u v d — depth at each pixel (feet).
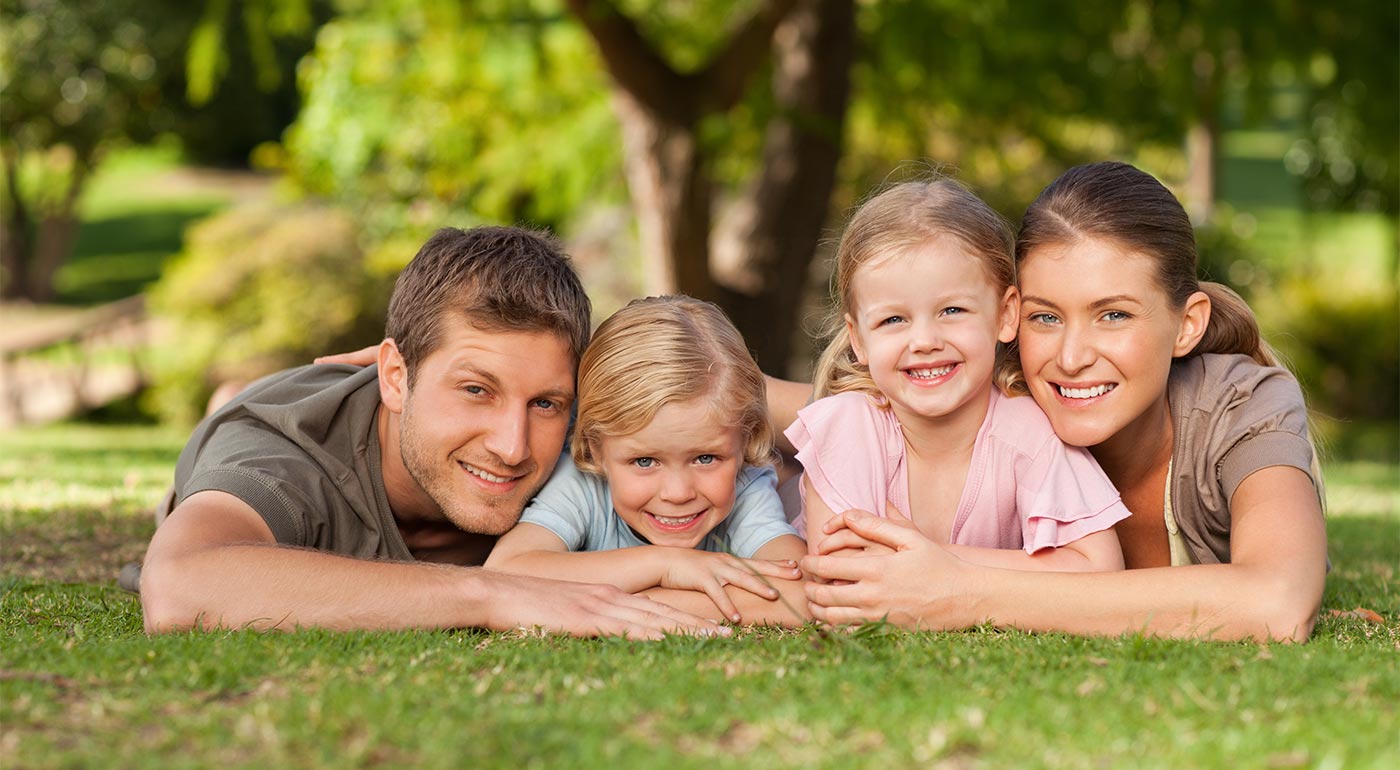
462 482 12.59
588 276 66.28
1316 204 70.33
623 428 12.50
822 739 7.75
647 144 38.14
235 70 109.70
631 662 9.73
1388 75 44.65
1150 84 46.60
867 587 11.31
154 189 168.45
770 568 12.26
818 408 13.12
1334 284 78.02
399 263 60.80
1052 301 12.05
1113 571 11.46
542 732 7.74
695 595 11.98
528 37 43.93
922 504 12.96
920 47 45.57
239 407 13.67
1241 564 11.07
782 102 42.78
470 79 48.80
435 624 11.05
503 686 8.95
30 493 22.39
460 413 12.28
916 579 11.22
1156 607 10.84
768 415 13.32
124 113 112.16
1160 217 11.88
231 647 9.77
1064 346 11.96
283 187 65.98
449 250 12.39
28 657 9.51
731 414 12.62
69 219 121.80
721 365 12.60
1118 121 47.60
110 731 7.88
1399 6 43.50
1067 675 9.26
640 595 11.53
